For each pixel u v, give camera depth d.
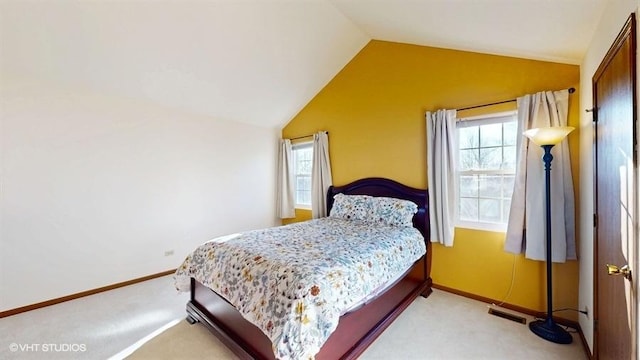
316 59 3.57
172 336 2.16
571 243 2.21
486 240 2.72
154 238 3.45
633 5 1.14
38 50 2.38
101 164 3.03
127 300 2.79
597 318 1.67
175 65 2.96
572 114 2.25
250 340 1.80
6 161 2.50
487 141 2.77
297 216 4.70
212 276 2.10
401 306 2.37
